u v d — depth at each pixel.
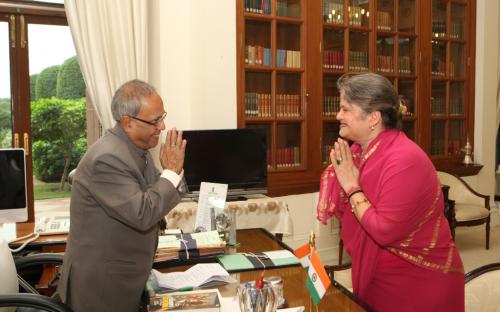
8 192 2.69
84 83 4.16
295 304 1.64
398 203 1.63
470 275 1.88
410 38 5.23
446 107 5.59
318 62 4.59
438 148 5.58
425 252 1.74
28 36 3.92
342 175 1.78
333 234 4.78
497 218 6.04
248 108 4.30
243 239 2.48
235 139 3.96
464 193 5.09
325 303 1.65
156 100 1.73
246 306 1.45
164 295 1.61
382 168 1.71
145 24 3.96
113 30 3.86
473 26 5.69
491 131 5.84
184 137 3.85
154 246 1.88
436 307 1.76
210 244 2.09
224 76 4.11
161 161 1.77
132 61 3.94
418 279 1.76
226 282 1.79
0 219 2.69
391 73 5.09
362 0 4.83
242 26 4.15
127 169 1.69
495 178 6.20
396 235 1.65
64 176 4.16
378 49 5.01
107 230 1.75
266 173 4.07
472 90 5.75
